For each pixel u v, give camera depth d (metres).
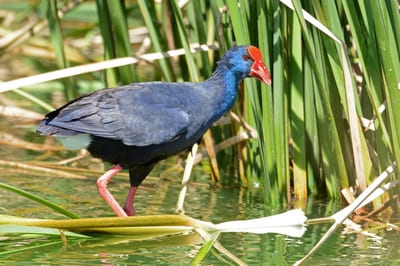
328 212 11.53
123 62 11.70
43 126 10.55
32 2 20.03
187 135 11.02
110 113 10.53
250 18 11.92
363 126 11.50
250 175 13.21
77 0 15.98
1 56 17.27
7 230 9.28
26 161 13.95
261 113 12.14
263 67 11.12
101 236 9.96
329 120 11.23
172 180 13.48
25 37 17.09
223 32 12.03
